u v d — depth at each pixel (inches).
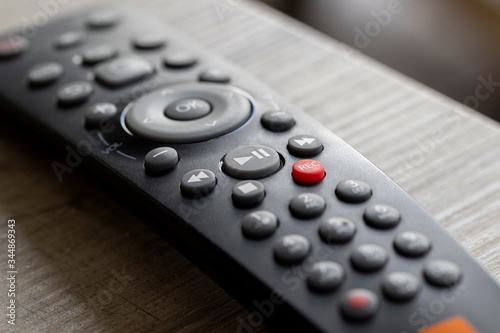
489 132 10.7
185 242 8.8
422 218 8.4
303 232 8.4
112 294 9.0
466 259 8.1
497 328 7.6
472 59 16.8
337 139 9.5
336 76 11.8
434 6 17.3
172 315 8.7
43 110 10.3
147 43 11.3
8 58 11.3
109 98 10.4
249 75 10.7
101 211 10.0
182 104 10.0
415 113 11.1
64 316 8.8
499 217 9.5
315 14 16.9
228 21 13.3
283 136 9.5
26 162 10.8
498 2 16.4
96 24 11.9
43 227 9.9
